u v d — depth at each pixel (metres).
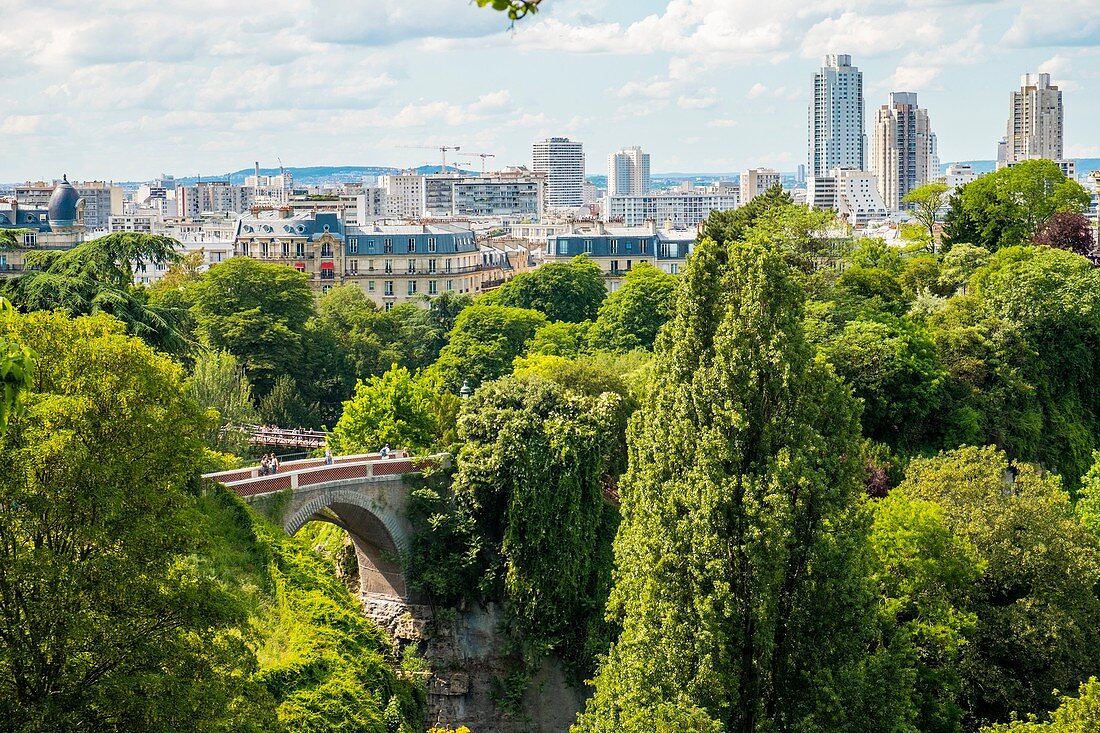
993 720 123.50
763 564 106.81
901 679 106.75
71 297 156.25
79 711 80.50
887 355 182.38
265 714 90.00
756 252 114.56
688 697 104.75
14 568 80.31
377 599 168.12
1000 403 191.12
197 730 83.38
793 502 109.81
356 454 170.88
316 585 145.62
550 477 162.12
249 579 137.88
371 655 142.50
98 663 82.81
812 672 106.75
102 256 169.88
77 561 83.38
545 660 161.12
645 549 111.50
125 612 84.75
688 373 116.56
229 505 143.25
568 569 160.62
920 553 127.19
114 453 86.88
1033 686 124.44
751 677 107.69
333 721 128.62
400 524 164.62
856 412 114.94
